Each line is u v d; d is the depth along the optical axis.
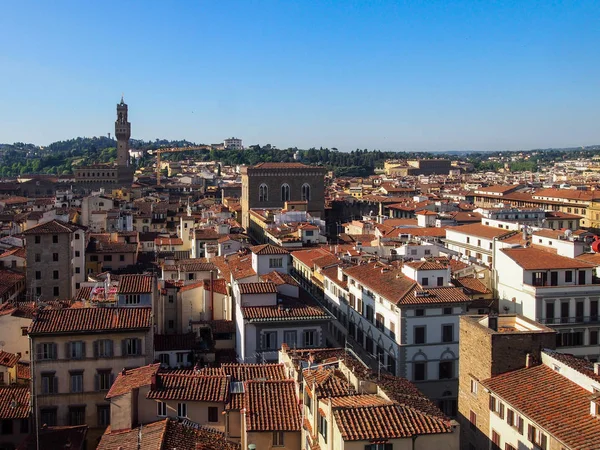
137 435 56.78
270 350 86.50
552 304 97.75
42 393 74.50
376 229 186.50
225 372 66.31
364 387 51.81
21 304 103.44
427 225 196.38
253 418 54.09
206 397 60.69
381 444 43.06
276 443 53.56
